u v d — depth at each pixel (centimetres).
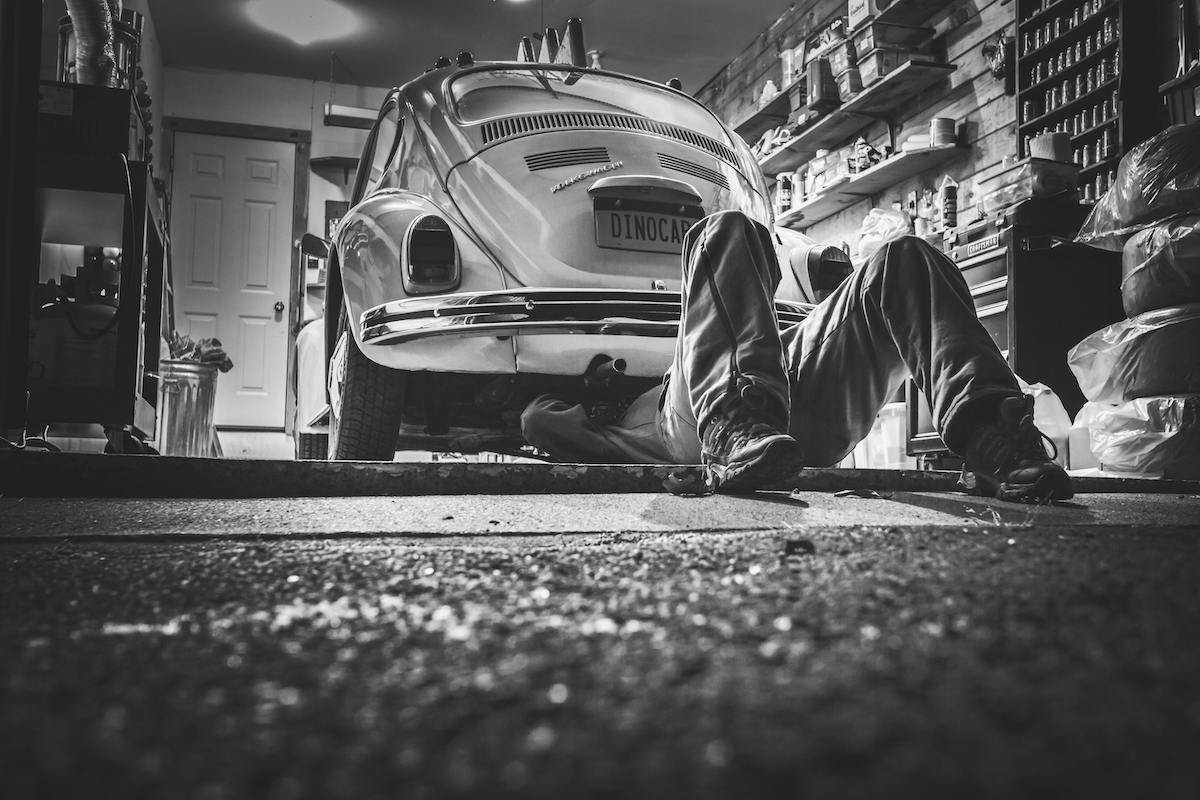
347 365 279
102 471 151
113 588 65
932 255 158
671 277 277
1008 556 73
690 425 187
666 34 830
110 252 300
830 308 177
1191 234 302
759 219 305
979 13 566
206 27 818
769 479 145
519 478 162
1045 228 404
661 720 31
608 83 309
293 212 903
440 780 26
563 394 274
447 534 104
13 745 30
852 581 61
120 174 272
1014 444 143
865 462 460
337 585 65
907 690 35
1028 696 34
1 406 187
